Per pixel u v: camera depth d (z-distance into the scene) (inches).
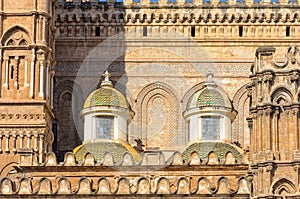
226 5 5295.3
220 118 4586.6
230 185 4178.2
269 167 3831.2
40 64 4621.1
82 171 4330.7
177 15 5280.5
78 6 5290.4
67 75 5236.2
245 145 5123.0
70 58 5255.9
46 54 4658.0
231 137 4753.9
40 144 4537.4
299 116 3880.4
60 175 4335.6
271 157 3841.0
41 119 4564.5
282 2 5295.3
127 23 5285.4
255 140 3932.1
